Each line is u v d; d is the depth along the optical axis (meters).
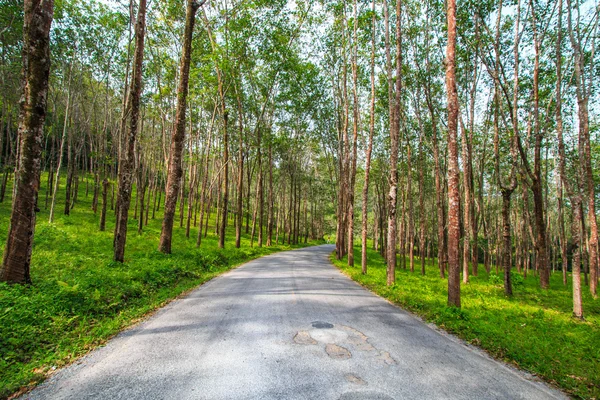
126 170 10.49
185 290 8.30
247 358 3.79
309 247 40.34
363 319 5.75
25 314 4.65
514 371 3.91
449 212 7.36
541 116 15.72
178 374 3.37
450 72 7.34
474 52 14.45
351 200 17.61
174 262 11.05
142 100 22.08
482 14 13.14
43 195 29.22
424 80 15.42
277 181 43.69
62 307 5.29
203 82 19.52
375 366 3.71
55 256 10.30
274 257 21.33
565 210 28.52
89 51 19.36
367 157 14.25
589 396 3.37
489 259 25.14
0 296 5.12
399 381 3.36
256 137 25.41
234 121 25.06
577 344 5.45
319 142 28.52
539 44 13.30
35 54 6.21
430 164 23.23
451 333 5.39
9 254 6.10
